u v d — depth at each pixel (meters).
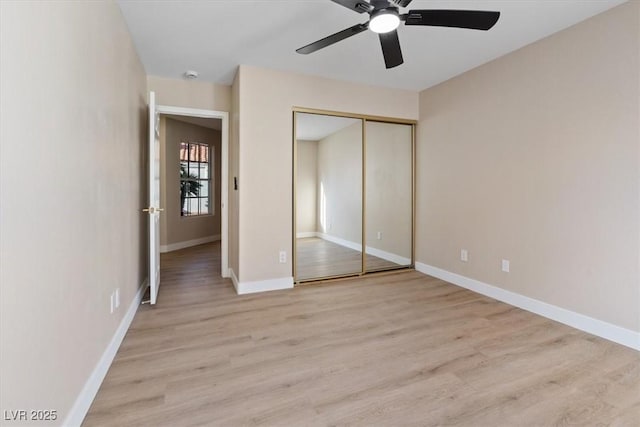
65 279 1.31
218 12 2.29
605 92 2.27
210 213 6.80
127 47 2.46
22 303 1.01
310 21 2.43
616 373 1.86
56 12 1.24
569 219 2.51
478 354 2.07
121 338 2.20
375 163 4.05
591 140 2.36
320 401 1.60
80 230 1.47
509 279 3.00
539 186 2.72
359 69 3.37
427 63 3.22
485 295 3.25
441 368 1.91
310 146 3.74
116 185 2.12
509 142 2.98
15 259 0.98
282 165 3.45
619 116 2.20
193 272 4.20
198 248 6.01
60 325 1.26
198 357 2.03
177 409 1.54
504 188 3.04
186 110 3.65
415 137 4.21
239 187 3.27
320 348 2.15
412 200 4.25
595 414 1.51
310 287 3.53
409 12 1.76
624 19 2.16
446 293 3.32
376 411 1.53
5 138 0.93
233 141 3.69
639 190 2.11
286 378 1.80
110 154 1.98
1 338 0.91
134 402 1.58
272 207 3.41
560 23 2.44
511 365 1.94
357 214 3.99
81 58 1.50
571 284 2.51
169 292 3.35
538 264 2.74
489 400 1.62
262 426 1.43
